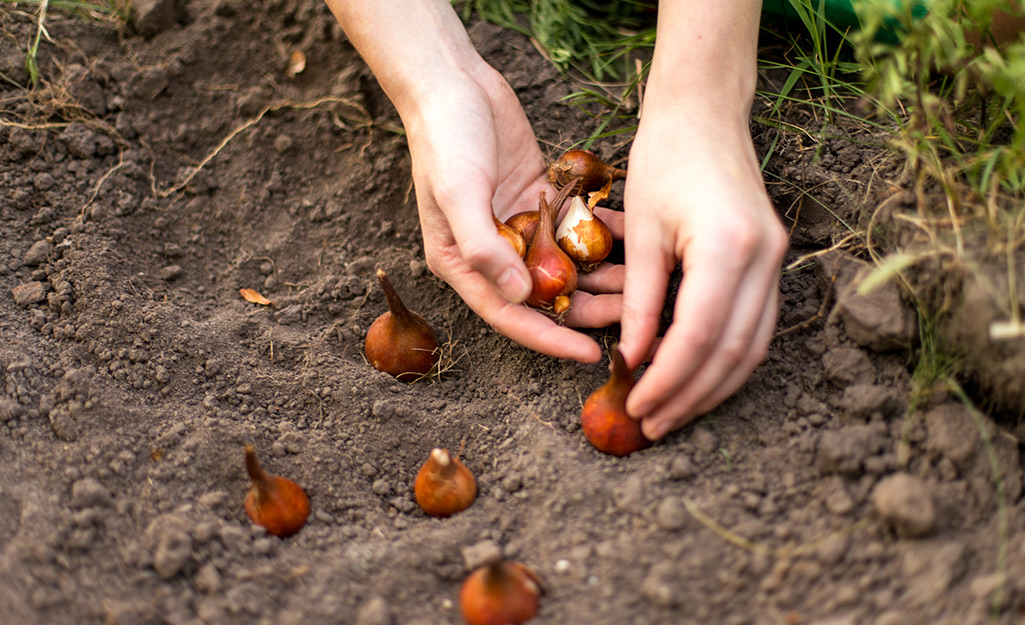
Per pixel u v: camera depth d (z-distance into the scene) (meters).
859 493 0.58
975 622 0.54
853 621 0.55
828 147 0.72
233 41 0.81
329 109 0.80
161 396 0.67
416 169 0.67
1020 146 0.60
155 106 0.79
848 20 0.76
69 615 0.58
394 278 0.74
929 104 0.62
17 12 0.79
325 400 0.68
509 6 0.84
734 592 0.57
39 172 0.75
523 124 0.72
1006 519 0.57
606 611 0.57
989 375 0.60
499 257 0.61
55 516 0.61
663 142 0.64
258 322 0.71
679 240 0.61
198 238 0.76
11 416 0.65
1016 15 0.61
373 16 0.68
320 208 0.77
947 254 0.60
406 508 0.64
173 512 0.61
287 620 0.58
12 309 0.70
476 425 0.66
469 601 0.57
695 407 0.61
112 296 0.70
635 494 0.60
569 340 0.63
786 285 0.68
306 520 0.62
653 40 0.82
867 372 0.62
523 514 0.62
